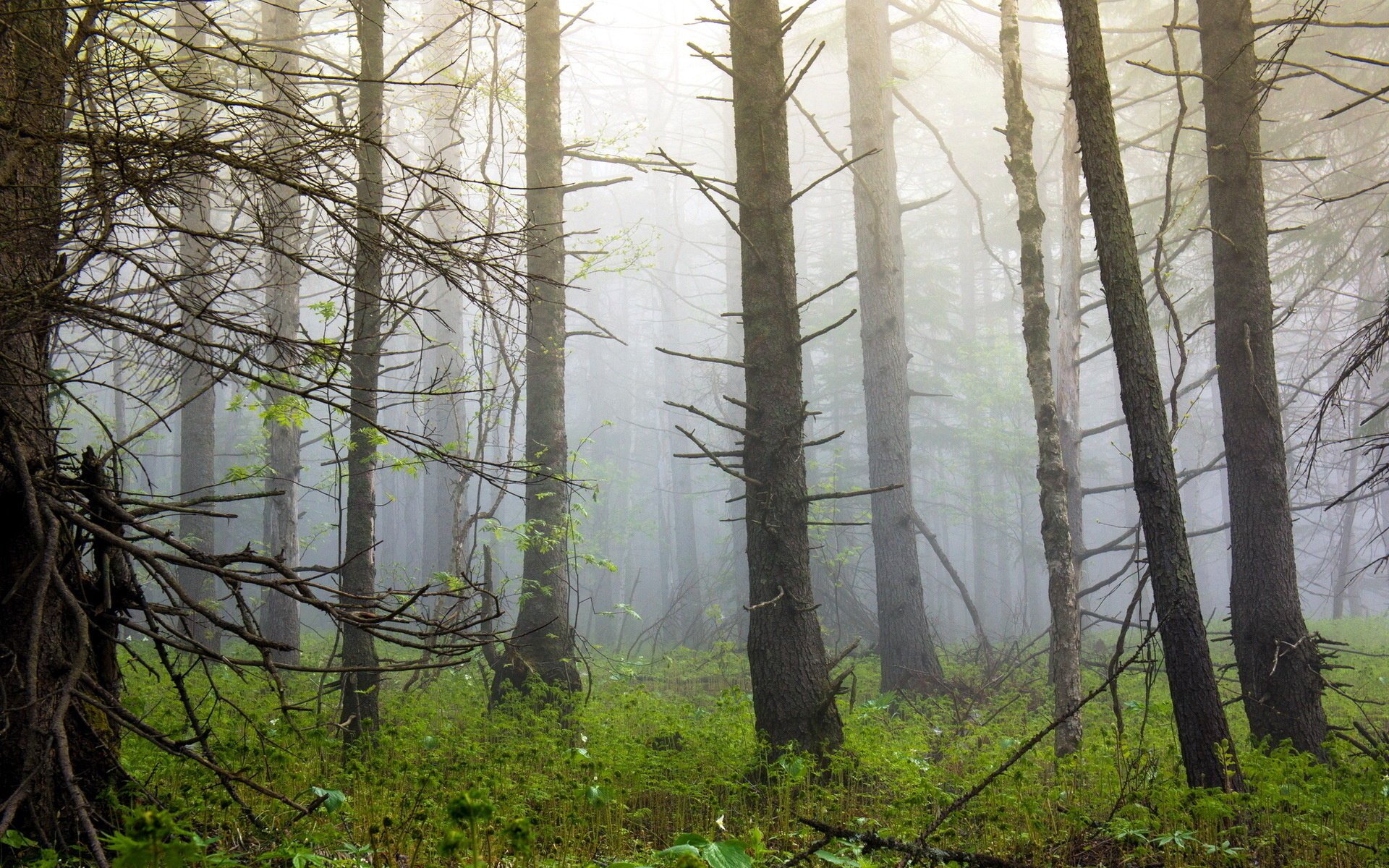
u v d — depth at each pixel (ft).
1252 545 28.68
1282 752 23.45
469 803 8.43
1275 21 29.22
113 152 13.61
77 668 13.17
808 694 24.08
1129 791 21.44
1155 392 21.97
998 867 15.80
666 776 22.67
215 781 17.38
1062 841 18.83
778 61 26.84
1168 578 21.53
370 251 16.11
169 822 7.78
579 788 17.95
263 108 14.48
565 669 35.60
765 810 21.13
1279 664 27.71
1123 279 22.24
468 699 35.70
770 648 24.43
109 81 14.16
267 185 15.16
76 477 15.61
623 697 34.91
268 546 53.47
